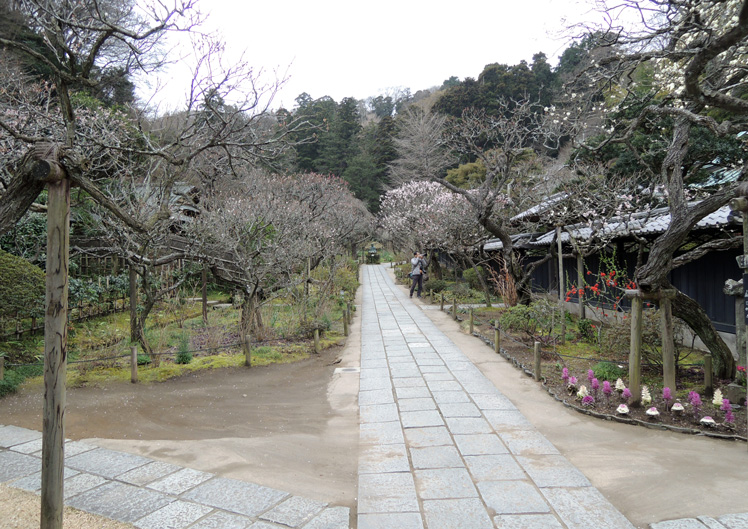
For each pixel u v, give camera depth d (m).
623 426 4.97
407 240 24.33
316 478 3.99
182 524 3.18
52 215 2.68
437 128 24.69
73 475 3.96
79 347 8.27
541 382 6.68
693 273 8.34
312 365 8.12
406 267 25.70
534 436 4.80
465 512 3.35
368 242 45.59
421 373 7.43
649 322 6.72
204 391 6.62
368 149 42.47
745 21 3.83
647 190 9.80
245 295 9.81
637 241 8.70
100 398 6.18
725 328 7.55
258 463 4.26
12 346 7.72
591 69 6.87
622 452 4.32
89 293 10.59
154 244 8.45
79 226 12.92
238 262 9.58
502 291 12.83
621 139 6.82
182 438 4.89
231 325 10.52
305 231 12.76
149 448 4.60
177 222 10.27
